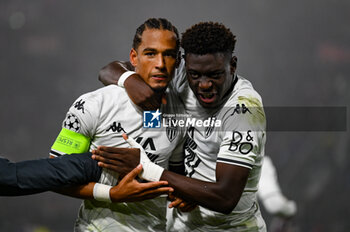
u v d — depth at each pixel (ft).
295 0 295.48
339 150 209.97
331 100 264.31
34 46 307.37
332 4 287.48
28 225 197.98
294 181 212.43
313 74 286.46
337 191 202.49
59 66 308.81
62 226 203.00
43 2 309.01
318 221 185.98
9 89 297.33
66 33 312.91
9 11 304.30
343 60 280.51
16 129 288.71
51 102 299.58
